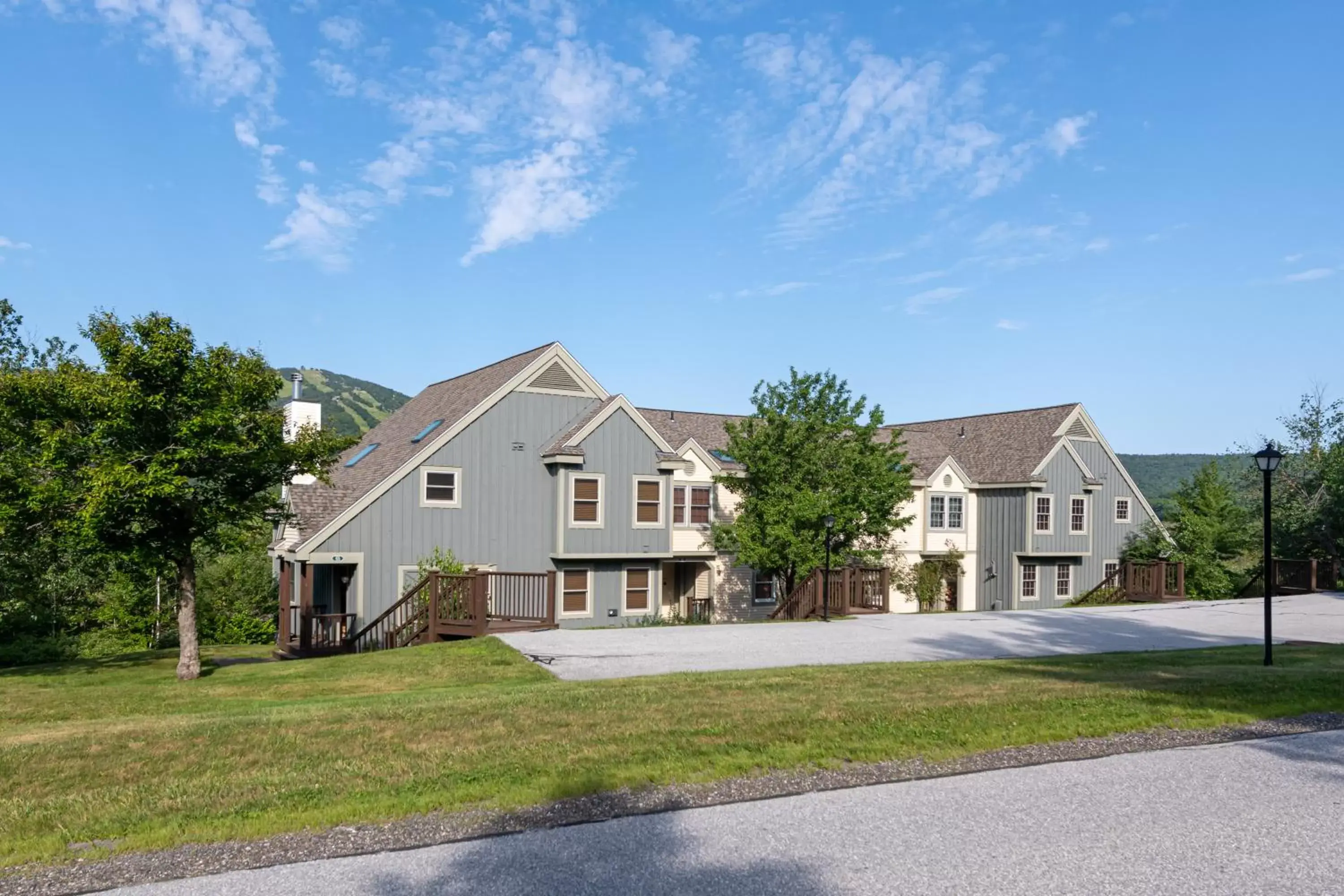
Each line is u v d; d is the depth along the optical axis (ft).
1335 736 32.50
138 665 66.69
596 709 34.12
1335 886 19.22
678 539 97.50
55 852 20.67
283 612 79.71
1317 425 120.57
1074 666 47.34
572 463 86.02
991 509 121.70
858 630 69.97
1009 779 26.78
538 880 19.26
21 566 68.18
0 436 53.83
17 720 41.83
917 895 18.60
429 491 82.48
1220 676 43.09
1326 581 115.34
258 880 19.25
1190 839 21.95
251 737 29.96
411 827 22.29
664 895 18.52
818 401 88.94
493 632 66.90
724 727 31.24
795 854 20.80
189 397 53.98
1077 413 124.06
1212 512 120.57
